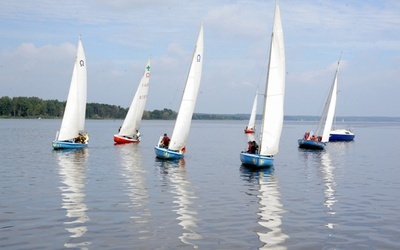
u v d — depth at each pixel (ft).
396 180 96.84
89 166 111.04
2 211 59.93
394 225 56.54
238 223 56.18
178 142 131.03
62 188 78.13
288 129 538.88
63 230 51.37
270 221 57.52
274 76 112.27
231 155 153.89
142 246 46.34
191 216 59.31
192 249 45.75
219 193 77.00
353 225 56.34
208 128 525.75
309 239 49.96
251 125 359.66
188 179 92.68
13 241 47.14
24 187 78.79
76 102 158.71
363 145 224.53
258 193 77.71
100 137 258.16
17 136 245.04
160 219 57.26
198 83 130.93
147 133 343.87
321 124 224.94
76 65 158.61
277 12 111.65
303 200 72.18
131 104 200.44
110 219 56.65
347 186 87.66
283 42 114.01
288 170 112.98
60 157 131.95
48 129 340.18
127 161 123.95
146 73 200.54
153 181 88.74
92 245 46.32
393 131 458.91
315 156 156.46
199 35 128.47
